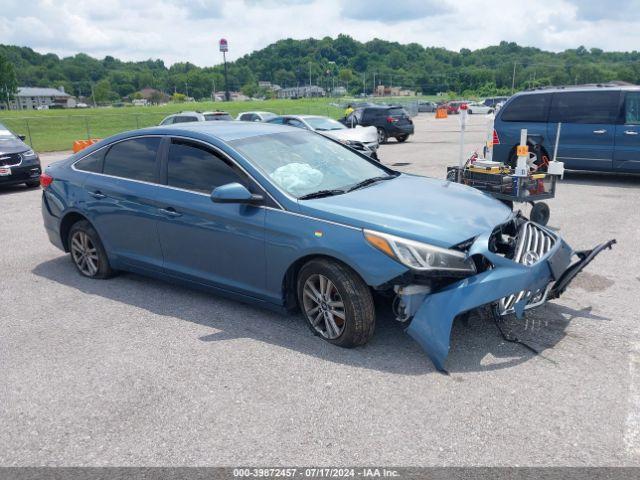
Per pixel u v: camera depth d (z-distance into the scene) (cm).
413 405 322
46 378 375
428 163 1486
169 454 290
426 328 351
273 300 425
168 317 467
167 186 483
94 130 4322
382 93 17612
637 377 344
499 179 679
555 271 379
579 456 275
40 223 870
